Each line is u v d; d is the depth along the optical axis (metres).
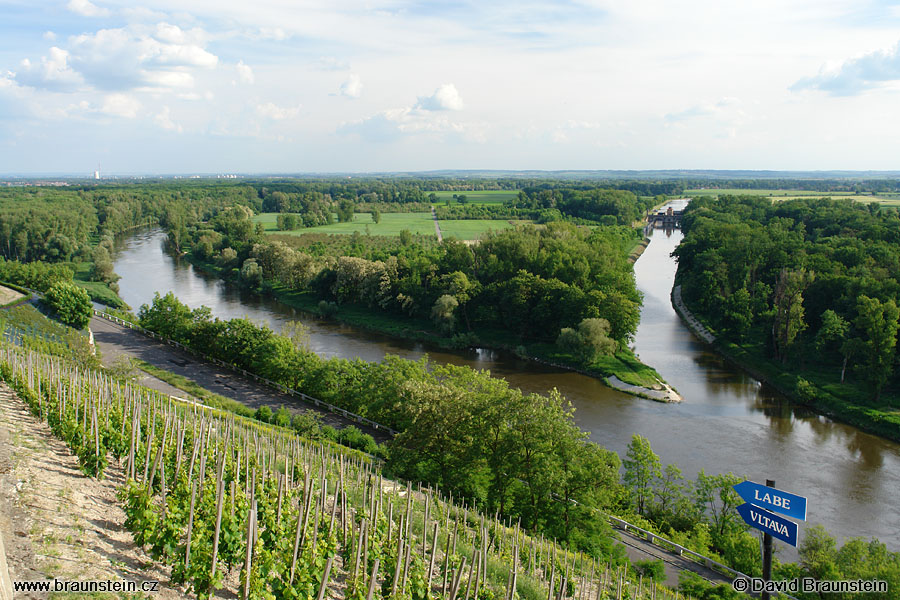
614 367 90.56
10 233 157.25
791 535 14.75
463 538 32.16
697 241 141.12
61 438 31.80
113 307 116.62
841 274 99.81
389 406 61.00
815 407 77.06
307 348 78.94
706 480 48.75
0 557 15.64
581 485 39.69
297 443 43.12
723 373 91.31
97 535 21.14
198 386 70.44
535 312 102.62
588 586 31.70
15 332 78.81
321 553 23.50
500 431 43.25
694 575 37.09
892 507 52.62
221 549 21.25
